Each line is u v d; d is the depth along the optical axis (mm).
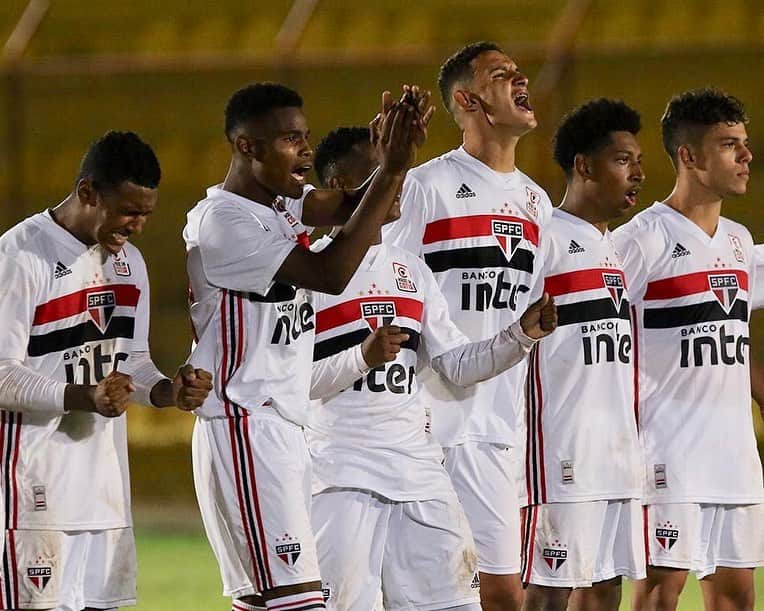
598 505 20297
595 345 20406
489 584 19922
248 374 16641
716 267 21328
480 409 19922
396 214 17469
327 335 18734
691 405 21031
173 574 32062
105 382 15719
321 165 20578
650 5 47375
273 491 16453
